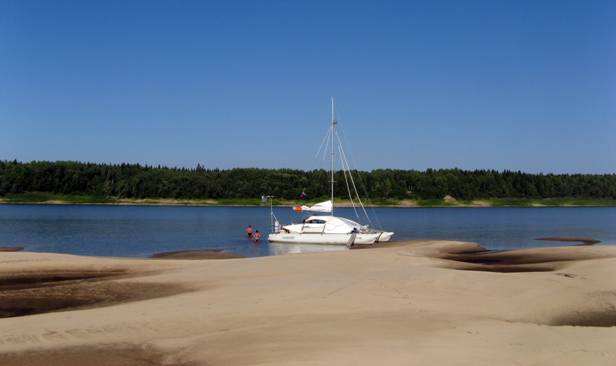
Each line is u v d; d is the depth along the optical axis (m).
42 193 155.38
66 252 46.69
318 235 53.22
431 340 15.70
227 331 17.00
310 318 18.59
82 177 160.25
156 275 29.16
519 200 176.12
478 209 155.12
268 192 153.00
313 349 14.92
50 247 50.50
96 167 166.12
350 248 50.81
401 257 37.16
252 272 29.33
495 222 96.81
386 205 158.12
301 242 53.84
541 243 59.22
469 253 46.44
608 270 30.14
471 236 67.56
